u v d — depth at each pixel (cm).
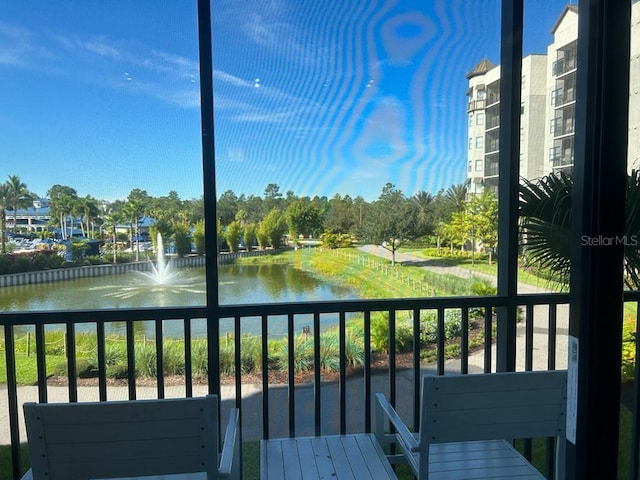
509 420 129
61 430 112
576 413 89
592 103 83
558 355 279
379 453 175
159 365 177
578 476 89
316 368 191
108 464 115
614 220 83
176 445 116
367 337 192
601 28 82
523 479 149
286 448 179
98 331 174
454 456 162
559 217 196
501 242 196
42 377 172
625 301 181
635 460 187
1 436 279
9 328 168
